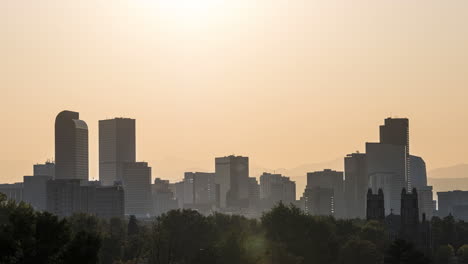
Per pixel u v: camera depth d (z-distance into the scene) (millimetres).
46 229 145750
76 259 142000
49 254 143125
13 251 139250
